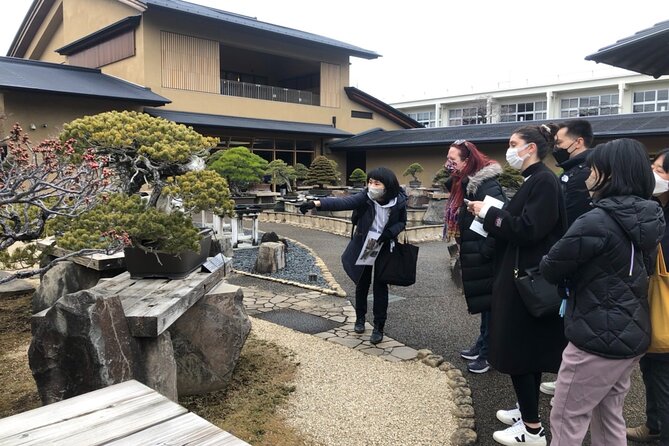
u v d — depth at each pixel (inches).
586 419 83.6
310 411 119.3
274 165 580.7
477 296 124.1
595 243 78.7
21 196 91.6
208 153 144.9
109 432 58.1
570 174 128.0
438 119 1505.9
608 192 81.6
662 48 139.6
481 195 126.8
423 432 110.6
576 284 83.4
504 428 113.3
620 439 85.1
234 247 347.9
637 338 79.6
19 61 581.6
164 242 117.5
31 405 118.3
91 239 103.7
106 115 131.7
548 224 99.1
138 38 627.2
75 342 92.7
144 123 131.4
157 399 67.0
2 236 107.7
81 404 65.3
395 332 178.7
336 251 348.2
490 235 109.7
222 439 56.9
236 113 728.3
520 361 99.7
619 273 79.6
